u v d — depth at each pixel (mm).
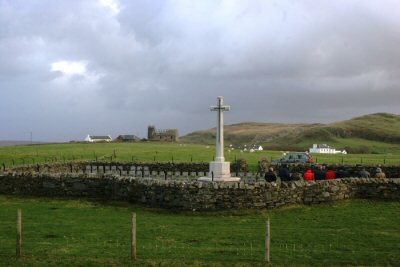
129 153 63875
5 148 74062
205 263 16109
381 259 16891
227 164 34562
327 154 70812
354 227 22141
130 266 15867
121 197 30266
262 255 17406
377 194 28875
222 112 34906
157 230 21984
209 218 25094
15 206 28969
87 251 17922
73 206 28922
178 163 46469
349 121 189625
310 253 17703
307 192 27812
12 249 18172
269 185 26938
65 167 45188
